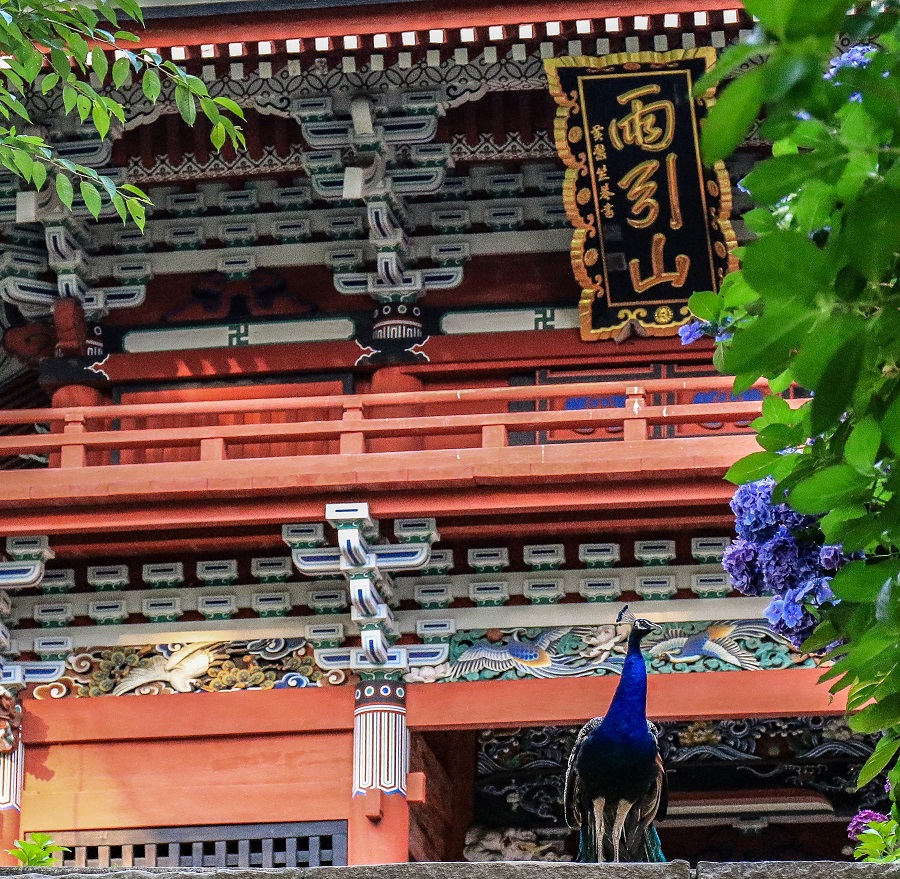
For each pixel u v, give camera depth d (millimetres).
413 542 29141
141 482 28875
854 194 8477
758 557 13727
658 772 18578
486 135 31844
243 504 28953
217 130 18656
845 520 10406
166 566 30125
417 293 32312
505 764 35125
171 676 29750
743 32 28891
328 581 29891
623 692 18594
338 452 31984
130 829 28969
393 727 28984
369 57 29828
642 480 28312
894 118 7965
